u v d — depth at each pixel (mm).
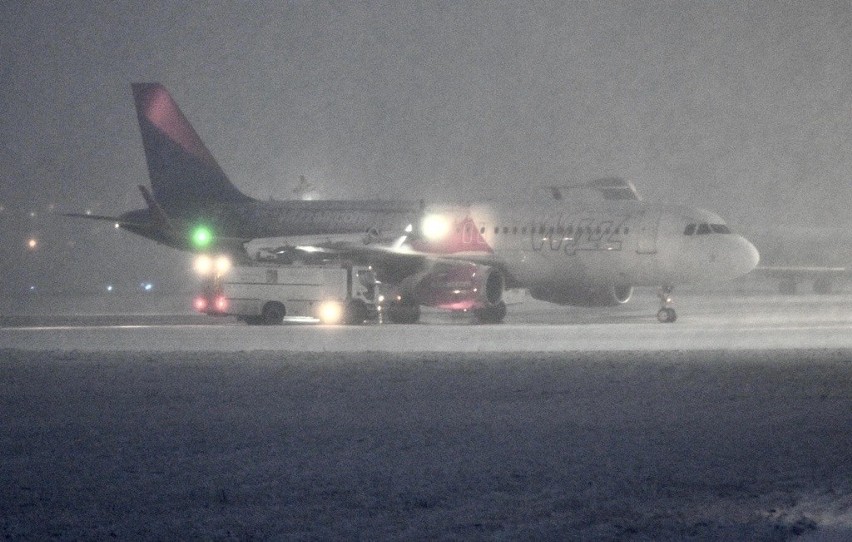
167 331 93375
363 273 101375
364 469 36219
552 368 64750
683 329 93875
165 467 36875
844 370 63188
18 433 43969
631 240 101000
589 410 48969
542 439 41719
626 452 38969
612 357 70375
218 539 27484
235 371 64438
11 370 66125
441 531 28109
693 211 102312
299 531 28219
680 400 51969
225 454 39094
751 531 27688
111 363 69438
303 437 42469
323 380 59938
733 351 74250
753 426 44688
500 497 32031
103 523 29281
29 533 28219
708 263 98625
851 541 26500
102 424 46094
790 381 58625
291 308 100750
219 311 102062
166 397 54125
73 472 36188
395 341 83188
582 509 30500
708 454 38594
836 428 44125
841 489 32719
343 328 96000
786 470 35750
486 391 55250
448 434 42875
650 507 30656
